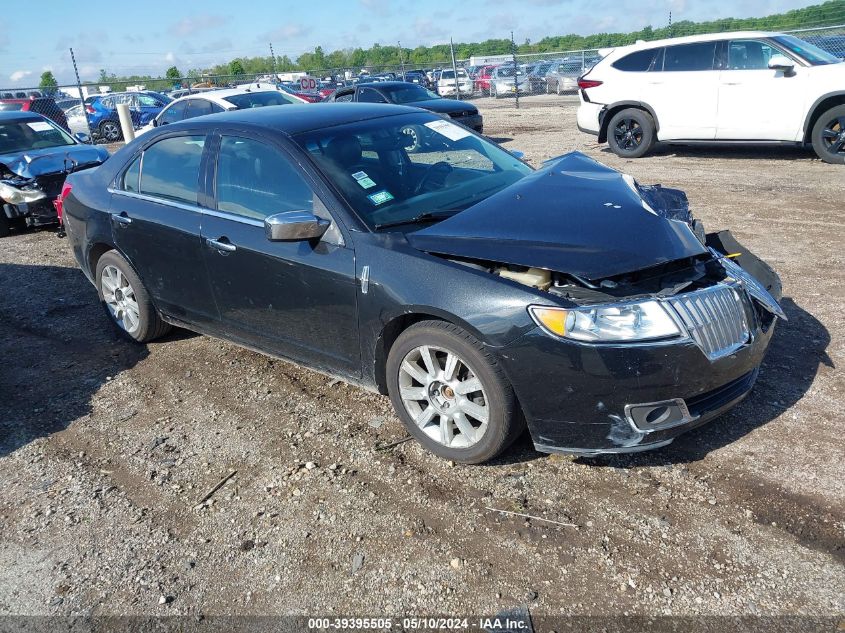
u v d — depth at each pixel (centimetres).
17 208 897
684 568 269
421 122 455
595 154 1238
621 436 301
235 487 343
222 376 465
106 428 410
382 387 373
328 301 368
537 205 354
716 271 339
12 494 352
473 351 314
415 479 336
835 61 1001
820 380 395
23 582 291
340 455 362
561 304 297
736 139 1070
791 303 508
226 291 425
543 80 2770
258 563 291
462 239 333
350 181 381
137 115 2316
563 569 273
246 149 415
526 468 338
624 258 306
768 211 766
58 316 605
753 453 334
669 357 292
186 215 439
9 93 1912
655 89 1116
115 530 319
